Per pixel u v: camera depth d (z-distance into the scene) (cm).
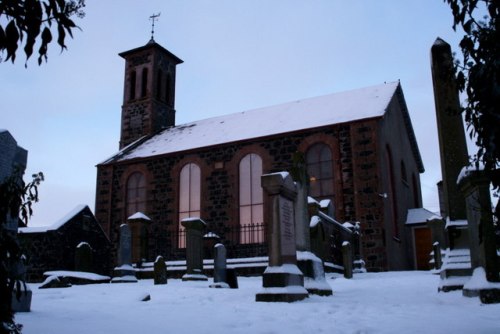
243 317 731
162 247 2759
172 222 2795
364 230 2280
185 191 2836
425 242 2711
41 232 2098
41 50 313
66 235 2167
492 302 828
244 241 2586
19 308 736
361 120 2420
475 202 888
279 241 1013
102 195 3034
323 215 1773
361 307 859
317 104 2902
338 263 1948
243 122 3011
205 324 657
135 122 3462
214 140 2838
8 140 749
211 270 2028
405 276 1702
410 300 980
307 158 2533
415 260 2708
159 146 3078
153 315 747
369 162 2355
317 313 784
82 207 2312
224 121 3164
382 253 2211
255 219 2605
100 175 3077
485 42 383
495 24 380
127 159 3002
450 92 1166
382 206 2277
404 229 2656
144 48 3550
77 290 1320
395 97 2872
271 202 1038
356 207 2328
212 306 897
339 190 2386
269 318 722
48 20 315
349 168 2400
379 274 1925
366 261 2233
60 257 2111
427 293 1100
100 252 2369
